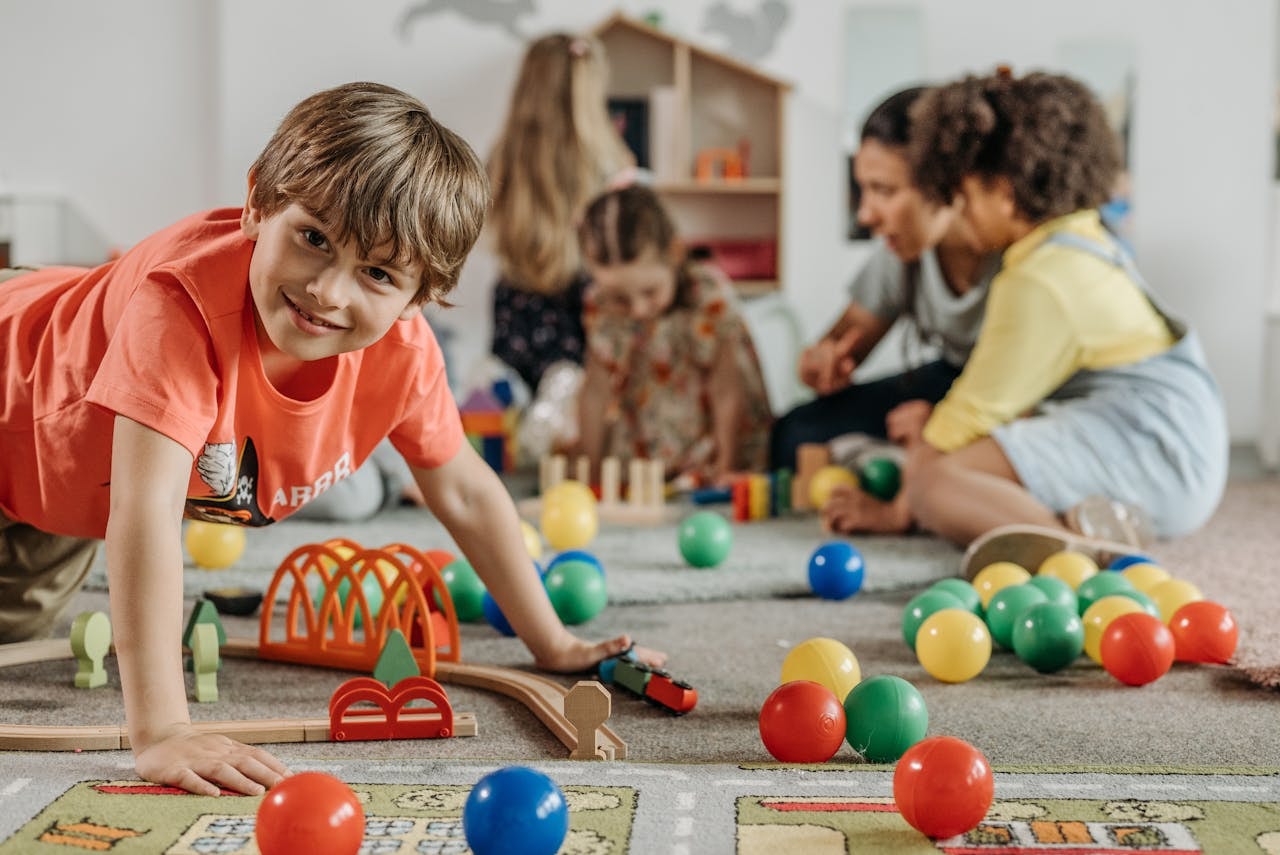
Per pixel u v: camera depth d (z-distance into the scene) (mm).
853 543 2305
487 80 4039
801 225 4059
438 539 2285
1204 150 4039
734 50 4047
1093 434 2199
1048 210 2338
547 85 3580
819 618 1728
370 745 1146
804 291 4074
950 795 867
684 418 3059
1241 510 2740
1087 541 1919
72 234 4188
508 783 817
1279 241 4035
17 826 894
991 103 2354
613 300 3041
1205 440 2244
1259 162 4035
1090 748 1168
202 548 1948
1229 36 4016
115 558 1033
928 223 2531
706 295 3023
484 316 4012
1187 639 1457
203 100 4180
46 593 1480
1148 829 911
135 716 1011
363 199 998
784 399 3811
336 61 4020
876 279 3012
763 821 922
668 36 3922
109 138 4180
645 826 911
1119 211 4043
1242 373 4062
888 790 995
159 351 1064
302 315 1033
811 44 4039
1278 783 1018
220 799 950
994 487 2152
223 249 1101
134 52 4164
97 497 1240
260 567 1971
